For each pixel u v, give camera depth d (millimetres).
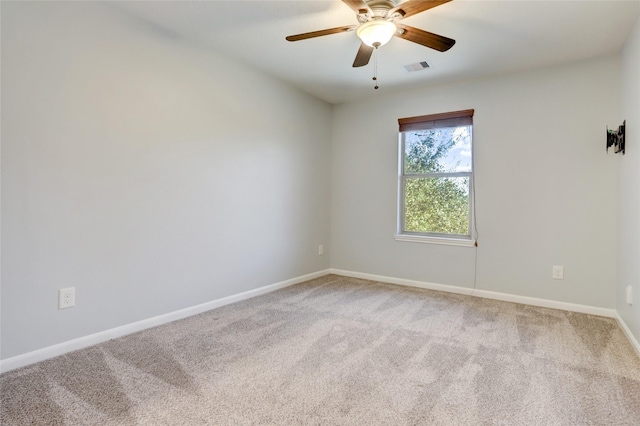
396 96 4051
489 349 2244
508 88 3391
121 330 2422
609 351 2217
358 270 4359
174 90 2723
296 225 4000
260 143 3498
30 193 1984
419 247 3904
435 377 1881
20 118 1938
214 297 3072
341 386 1783
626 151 2562
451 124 3682
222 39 2812
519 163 3338
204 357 2102
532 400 1662
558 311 3072
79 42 2174
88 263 2244
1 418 1487
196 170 2898
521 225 3332
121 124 2396
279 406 1603
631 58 2486
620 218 2770
